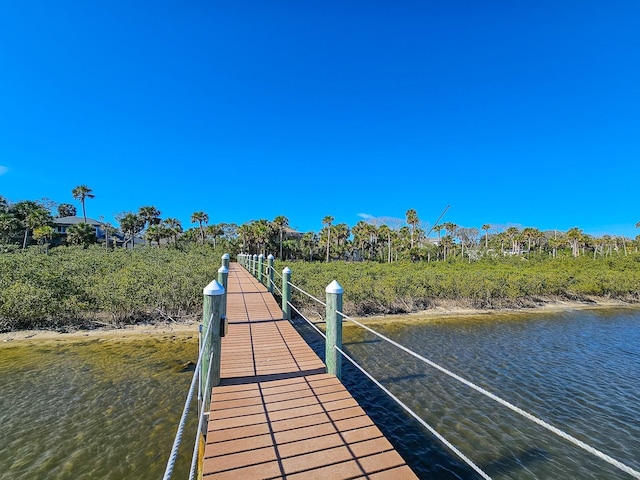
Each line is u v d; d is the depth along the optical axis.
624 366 10.40
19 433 5.98
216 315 3.94
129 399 7.30
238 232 51.84
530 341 13.23
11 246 25.86
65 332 12.34
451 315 18.28
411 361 10.29
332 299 4.41
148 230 47.41
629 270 30.86
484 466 5.56
